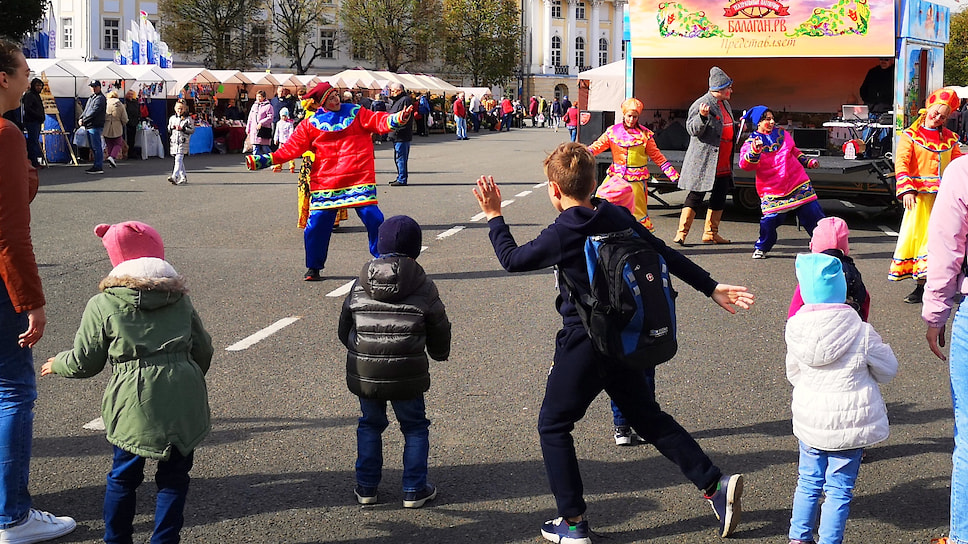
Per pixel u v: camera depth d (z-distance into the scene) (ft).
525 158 98.37
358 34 257.75
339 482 16.05
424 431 15.20
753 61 60.54
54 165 81.61
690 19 49.34
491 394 20.57
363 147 31.83
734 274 34.04
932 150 29.17
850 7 46.93
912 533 14.23
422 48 264.52
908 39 47.70
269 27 245.86
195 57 233.96
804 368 12.97
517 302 29.43
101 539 13.88
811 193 36.37
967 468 12.37
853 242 41.96
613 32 327.47
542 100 237.45
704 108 38.47
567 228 13.32
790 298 30.17
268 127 87.66
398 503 15.24
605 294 13.00
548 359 23.25
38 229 43.45
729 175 40.45
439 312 14.96
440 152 110.01
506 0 270.46
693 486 15.87
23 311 13.00
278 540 13.93
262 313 27.73
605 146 36.81
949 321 27.84
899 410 19.77
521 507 15.10
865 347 12.75
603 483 15.99
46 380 21.44
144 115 94.22
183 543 13.80
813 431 12.83
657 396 20.45
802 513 13.20
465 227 45.14
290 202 54.70
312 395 20.44
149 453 12.22
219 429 18.43
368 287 14.82
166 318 12.58
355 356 14.80
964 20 208.74
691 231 44.88
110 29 226.99
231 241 40.32
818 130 54.65
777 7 48.01
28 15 148.56
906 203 29.40
